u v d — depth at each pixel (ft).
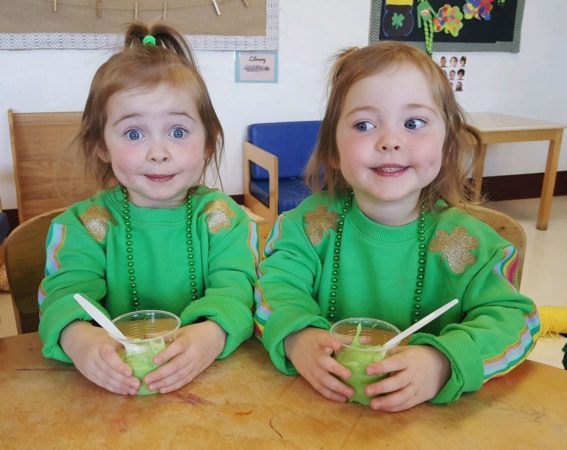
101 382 2.34
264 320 2.76
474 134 3.29
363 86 2.75
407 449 2.01
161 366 2.35
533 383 2.41
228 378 2.47
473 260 2.89
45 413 2.19
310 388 2.39
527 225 11.53
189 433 2.08
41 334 2.66
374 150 2.71
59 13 8.80
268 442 2.04
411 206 3.05
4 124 9.06
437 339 2.37
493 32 11.85
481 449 2.01
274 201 8.46
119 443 2.03
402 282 3.04
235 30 9.86
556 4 12.17
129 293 3.29
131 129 2.97
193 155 3.07
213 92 10.15
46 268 3.18
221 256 3.27
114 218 3.30
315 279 3.20
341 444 2.03
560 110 13.09
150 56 3.07
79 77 9.23
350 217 3.17
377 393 2.21
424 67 2.80
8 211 9.36
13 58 8.83
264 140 10.19
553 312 7.27
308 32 10.44
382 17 10.87
